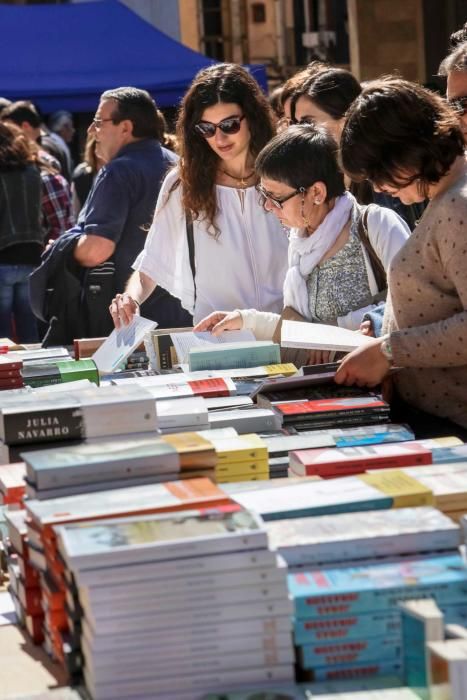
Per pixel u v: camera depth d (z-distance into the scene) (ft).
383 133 11.42
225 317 16.30
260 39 88.84
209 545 7.86
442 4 58.54
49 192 31.01
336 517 8.96
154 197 21.84
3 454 10.71
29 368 14.84
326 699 7.70
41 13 47.85
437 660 7.45
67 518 8.61
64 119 45.52
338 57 83.82
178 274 18.11
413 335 12.13
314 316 15.51
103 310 21.15
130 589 7.80
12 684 8.62
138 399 10.76
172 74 46.55
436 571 8.28
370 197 18.06
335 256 15.23
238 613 7.91
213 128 16.94
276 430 12.43
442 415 12.85
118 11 48.11
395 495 9.30
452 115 11.66
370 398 12.90
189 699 7.88
